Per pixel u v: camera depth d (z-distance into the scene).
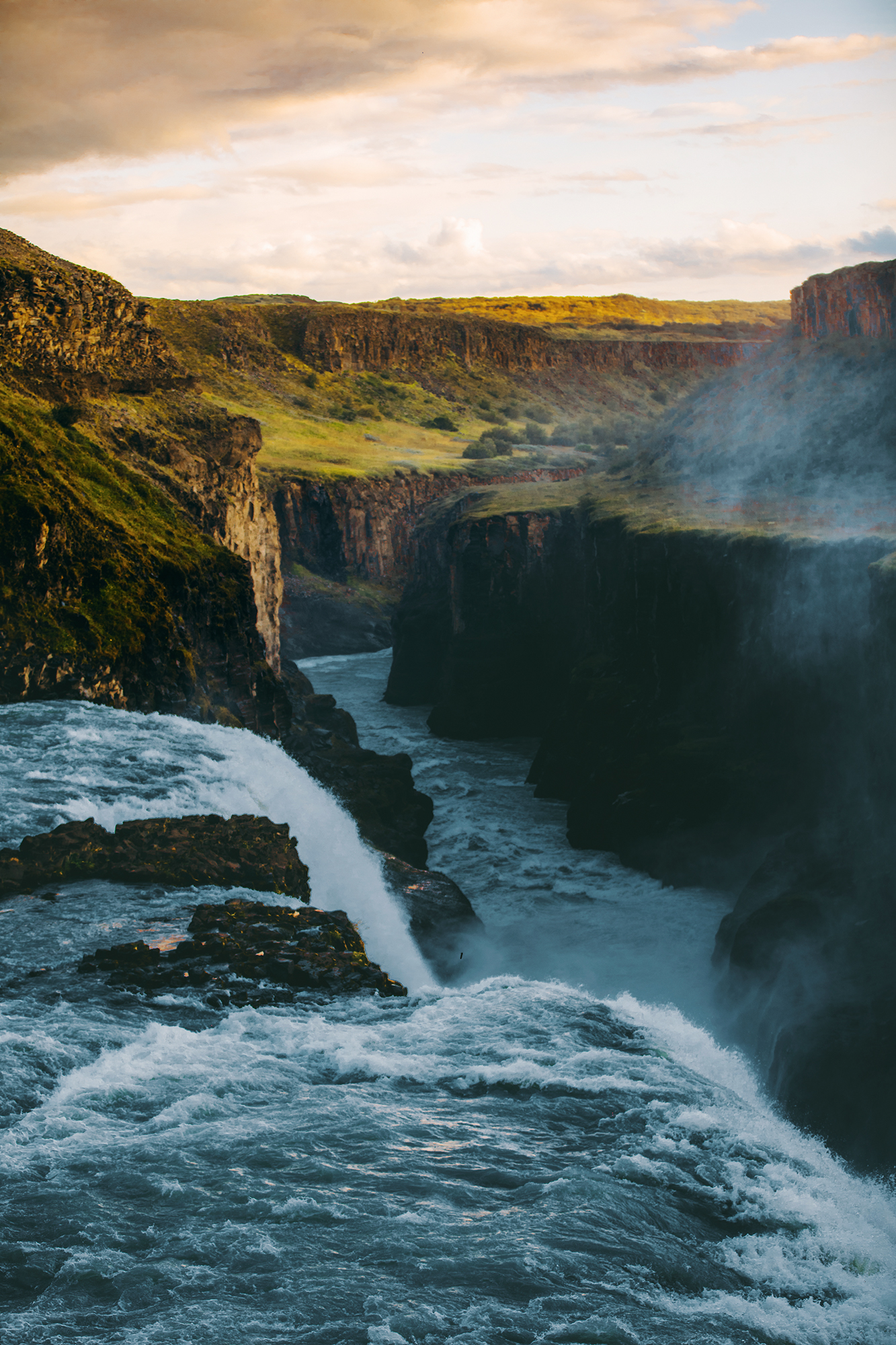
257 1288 8.53
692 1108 12.70
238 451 86.88
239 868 25.42
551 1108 12.48
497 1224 9.61
